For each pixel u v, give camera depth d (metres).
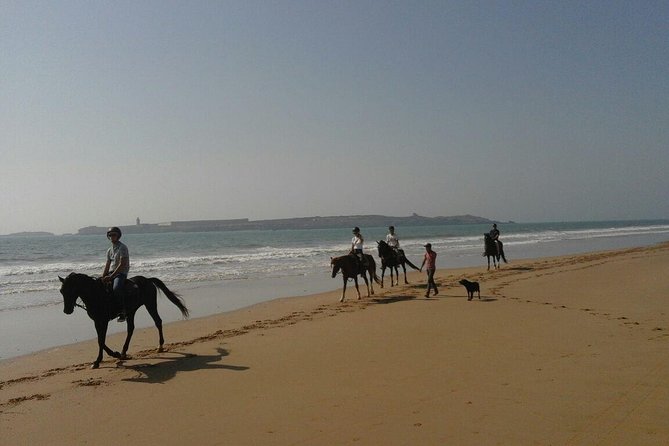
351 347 10.27
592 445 5.28
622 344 9.62
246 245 66.69
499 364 8.52
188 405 7.22
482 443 5.43
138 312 16.77
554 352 9.19
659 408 6.24
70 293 9.32
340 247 53.53
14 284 24.70
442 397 6.97
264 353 10.14
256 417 6.59
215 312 16.36
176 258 40.00
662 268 23.73
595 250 44.72
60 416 6.98
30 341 12.64
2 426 6.66
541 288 18.22
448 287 19.62
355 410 6.65
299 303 17.53
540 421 5.96
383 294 18.61
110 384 8.46
